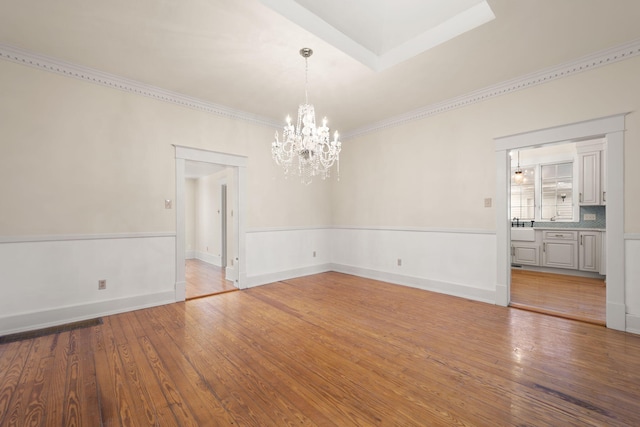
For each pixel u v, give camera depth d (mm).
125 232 3398
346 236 5543
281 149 2951
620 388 1858
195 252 8016
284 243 5047
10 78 2762
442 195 4133
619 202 2803
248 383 1944
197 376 2025
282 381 1969
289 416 1629
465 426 1535
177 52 2844
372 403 1739
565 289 4297
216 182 6676
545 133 3230
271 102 4094
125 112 3416
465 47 2752
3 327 2693
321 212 5660
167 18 2348
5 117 2740
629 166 2758
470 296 3834
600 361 2199
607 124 2859
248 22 2396
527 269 5797
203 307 3541
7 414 1634
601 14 2291
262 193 4742
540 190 6375
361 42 2992
